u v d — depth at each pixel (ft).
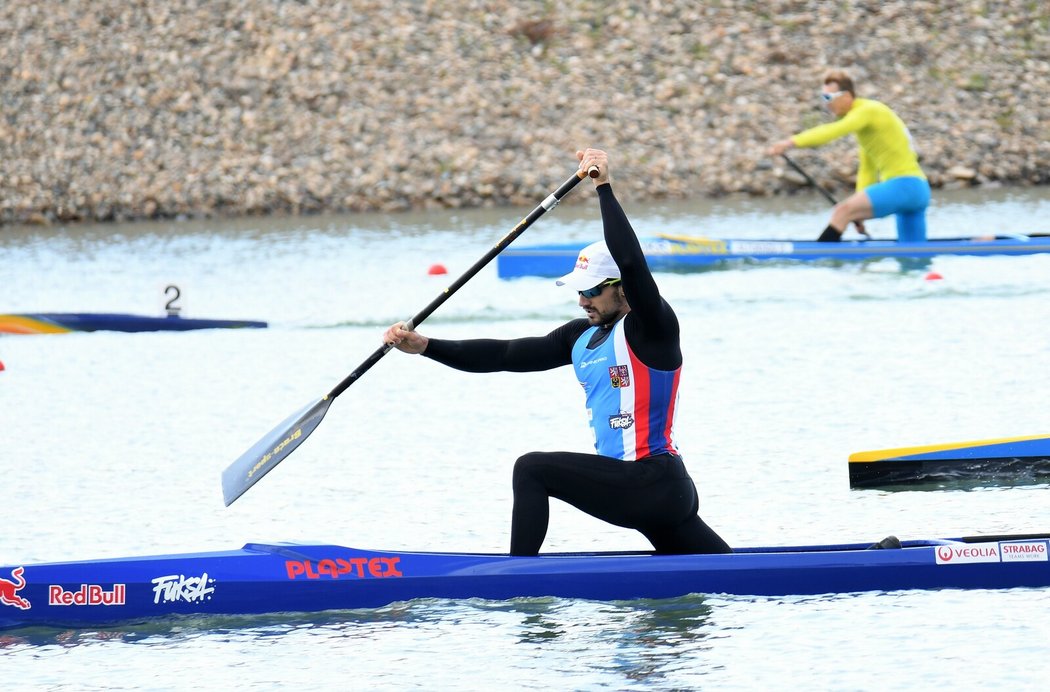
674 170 296.10
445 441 118.62
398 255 231.09
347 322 175.73
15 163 299.17
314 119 305.73
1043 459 102.53
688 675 68.28
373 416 128.88
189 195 294.87
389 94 309.63
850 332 156.97
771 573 77.92
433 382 142.82
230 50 314.96
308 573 78.13
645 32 321.32
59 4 322.14
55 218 292.61
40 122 304.50
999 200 271.69
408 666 70.33
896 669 68.13
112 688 68.80
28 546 91.76
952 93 310.45
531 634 73.82
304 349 160.97
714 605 77.15
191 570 78.07
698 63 315.37
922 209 196.13
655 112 306.76
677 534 79.41
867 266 197.36
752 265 201.36
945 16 324.80
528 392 136.98
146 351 163.12
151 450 117.91
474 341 82.07
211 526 95.96
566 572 77.87
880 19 323.98
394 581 78.28
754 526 92.68
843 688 66.23
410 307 183.42
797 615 75.36
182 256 239.71
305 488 105.50
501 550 89.04
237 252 242.37
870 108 191.11
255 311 184.34
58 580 77.46
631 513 76.43
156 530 95.04
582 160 75.46
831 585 78.13
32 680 69.92
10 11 321.52
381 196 293.43
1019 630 72.28
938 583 78.38
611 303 77.41
